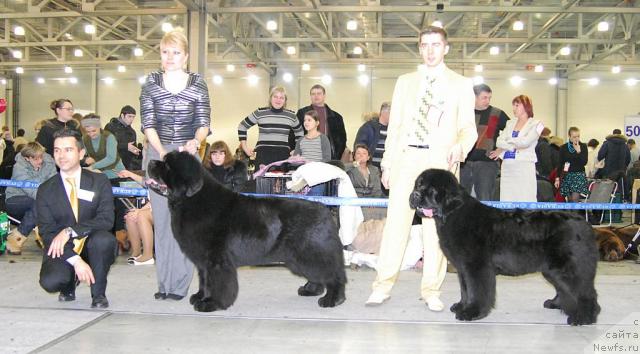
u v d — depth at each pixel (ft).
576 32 64.03
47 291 14.70
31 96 79.87
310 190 22.26
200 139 15.20
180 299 15.49
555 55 66.80
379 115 28.09
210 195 13.91
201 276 14.80
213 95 76.38
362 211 23.40
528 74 73.10
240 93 76.13
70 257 14.19
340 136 27.66
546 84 72.95
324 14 52.01
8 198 25.02
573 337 12.37
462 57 70.64
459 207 13.35
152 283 17.90
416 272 20.49
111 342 11.66
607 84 72.43
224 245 13.89
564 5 43.01
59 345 11.43
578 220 13.34
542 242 13.20
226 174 22.95
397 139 15.33
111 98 78.33
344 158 33.27
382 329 12.83
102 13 44.14
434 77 14.88
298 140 25.96
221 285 13.97
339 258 14.73
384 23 60.23
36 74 79.46
